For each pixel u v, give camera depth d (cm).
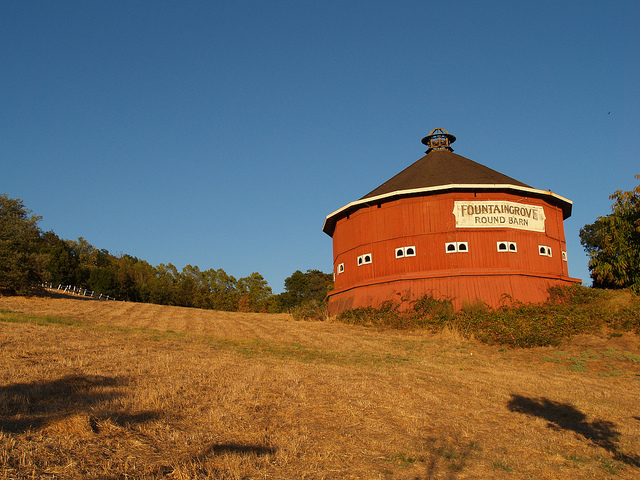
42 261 4362
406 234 3609
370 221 3828
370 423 1171
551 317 2931
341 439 1030
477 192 3562
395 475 873
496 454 1065
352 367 1966
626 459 1111
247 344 2445
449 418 1319
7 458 678
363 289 3766
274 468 826
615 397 1762
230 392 1291
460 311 3228
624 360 2342
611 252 1255
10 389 1083
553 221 3806
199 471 764
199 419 1038
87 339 2025
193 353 1950
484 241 3472
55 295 4850
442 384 1755
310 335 3005
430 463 959
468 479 903
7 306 3519
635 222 1220
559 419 1428
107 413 973
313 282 8800
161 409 1060
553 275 3547
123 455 777
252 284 10106
